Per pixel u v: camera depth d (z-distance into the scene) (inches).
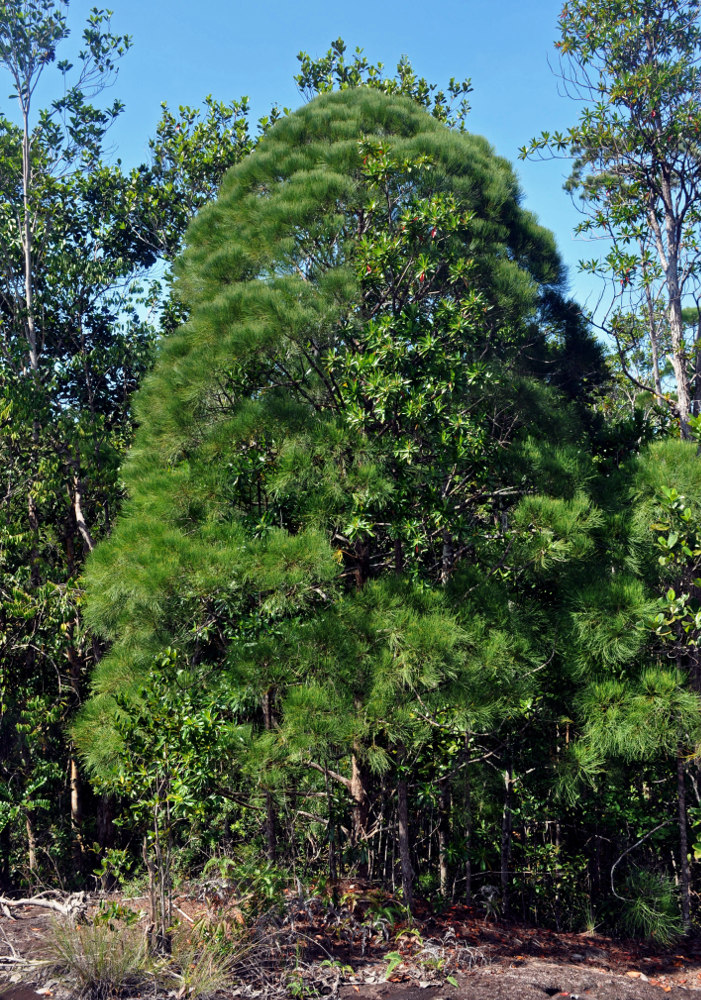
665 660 360.8
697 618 300.8
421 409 326.0
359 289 346.9
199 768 274.8
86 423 595.8
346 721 273.3
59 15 685.9
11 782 514.6
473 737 328.8
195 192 718.5
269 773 274.8
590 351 490.6
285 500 330.0
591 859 385.1
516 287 397.4
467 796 367.2
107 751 292.5
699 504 319.9
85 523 588.4
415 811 402.9
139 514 344.2
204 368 341.4
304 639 291.1
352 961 289.7
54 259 655.1
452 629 284.2
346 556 383.2
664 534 329.4
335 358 343.9
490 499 370.6
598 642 309.4
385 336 335.6
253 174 425.1
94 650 541.3
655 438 430.0
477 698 286.2
